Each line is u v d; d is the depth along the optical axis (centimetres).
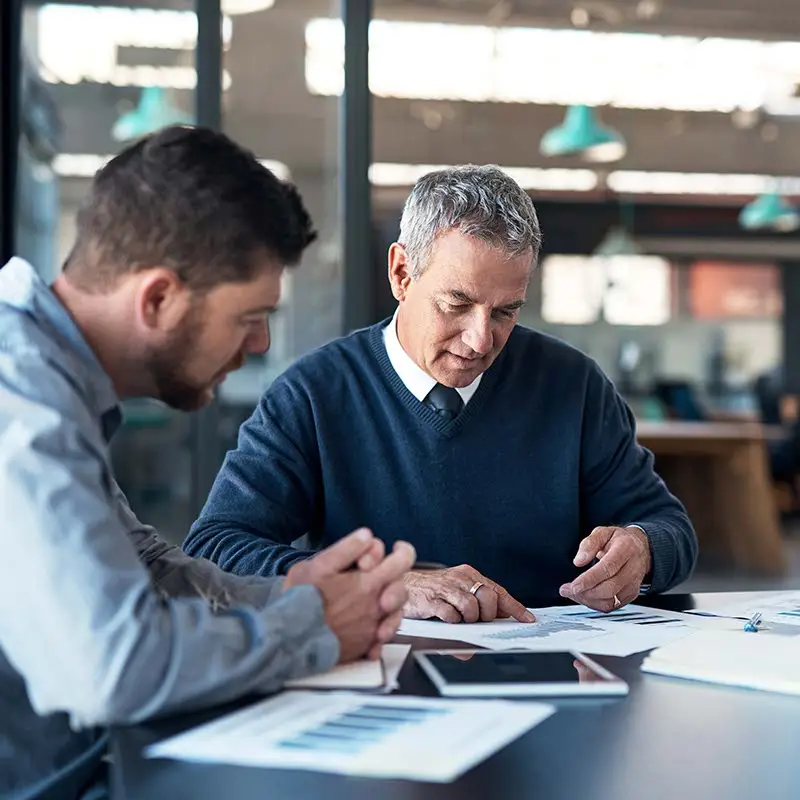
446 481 182
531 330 194
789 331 1275
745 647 116
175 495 537
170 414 536
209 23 358
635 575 151
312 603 101
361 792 73
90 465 91
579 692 98
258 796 72
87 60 449
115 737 85
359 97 362
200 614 92
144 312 98
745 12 805
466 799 72
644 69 915
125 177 97
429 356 170
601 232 1204
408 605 137
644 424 731
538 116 1012
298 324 429
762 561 619
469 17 793
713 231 1220
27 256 386
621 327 1230
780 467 883
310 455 183
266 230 98
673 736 87
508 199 160
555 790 74
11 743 98
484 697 97
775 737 87
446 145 1034
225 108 388
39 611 85
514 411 184
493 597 137
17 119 358
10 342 95
